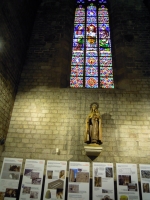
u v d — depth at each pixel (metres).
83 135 8.30
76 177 7.34
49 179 7.35
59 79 9.75
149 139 8.15
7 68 8.24
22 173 7.61
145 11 12.11
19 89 9.49
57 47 10.83
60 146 8.09
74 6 13.03
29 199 7.04
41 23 11.73
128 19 11.81
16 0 9.05
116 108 8.89
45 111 8.88
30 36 11.22
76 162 7.62
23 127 8.52
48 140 8.23
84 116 8.72
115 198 7.15
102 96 9.23
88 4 13.14
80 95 9.28
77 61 10.82
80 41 11.58
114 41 11.27
